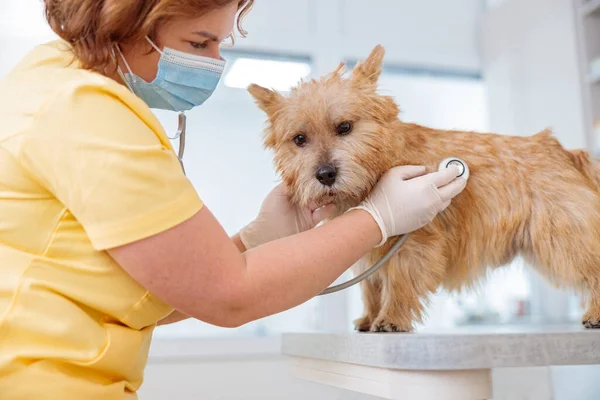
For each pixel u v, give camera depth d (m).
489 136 1.33
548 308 3.12
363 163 1.23
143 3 0.89
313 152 1.26
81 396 0.84
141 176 0.80
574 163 1.34
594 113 2.86
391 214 1.05
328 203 1.28
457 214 1.25
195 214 0.84
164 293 0.83
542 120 3.15
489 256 1.28
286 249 0.92
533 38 3.21
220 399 2.75
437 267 1.20
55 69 0.89
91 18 0.90
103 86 0.83
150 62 1.00
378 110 1.30
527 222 1.26
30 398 0.82
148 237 0.80
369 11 3.41
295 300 0.91
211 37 0.98
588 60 2.90
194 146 3.07
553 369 2.00
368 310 1.33
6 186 0.83
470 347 0.86
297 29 3.22
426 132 1.33
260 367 2.82
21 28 2.83
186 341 2.82
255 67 3.22
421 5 3.51
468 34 3.60
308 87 1.37
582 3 2.95
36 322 0.82
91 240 0.80
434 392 0.88
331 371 1.13
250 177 3.14
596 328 1.17
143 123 0.86
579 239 1.21
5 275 0.83
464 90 3.61
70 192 0.80
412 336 0.88
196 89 1.06
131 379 0.93
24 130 0.81
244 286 0.85
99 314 0.88
